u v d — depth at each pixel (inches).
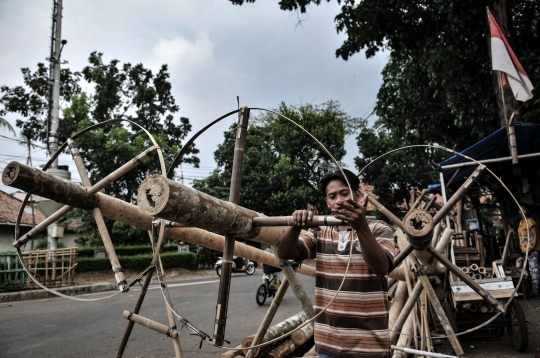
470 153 303.6
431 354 118.9
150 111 730.8
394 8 384.2
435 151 748.0
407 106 442.3
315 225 78.5
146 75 736.3
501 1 343.6
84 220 725.3
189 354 190.7
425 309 172.1
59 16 514.9
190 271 733.9
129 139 698.2
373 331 81.2
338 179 87.9
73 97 664.4
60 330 239.5
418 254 127.5
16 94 690.2
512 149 221.5
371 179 795.4
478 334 210.8
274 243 98.4
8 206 708.7
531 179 335.9
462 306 199.6
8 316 285.0
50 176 91.0
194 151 807.1
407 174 749.3
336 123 815.7
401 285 210.2
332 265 87.6
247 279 585.0
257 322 263.6
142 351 195.0
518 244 346.6
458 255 233.5
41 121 707.4
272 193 749.9
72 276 470.3
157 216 69.1
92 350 197.0
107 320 268.1
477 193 423.2
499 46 261.4
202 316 282.2
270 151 813.9
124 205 104.7
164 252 755.4
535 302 279.4
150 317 281.1
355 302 83.0
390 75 492.4
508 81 261.7
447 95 362.6
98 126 104.8
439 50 357.1
